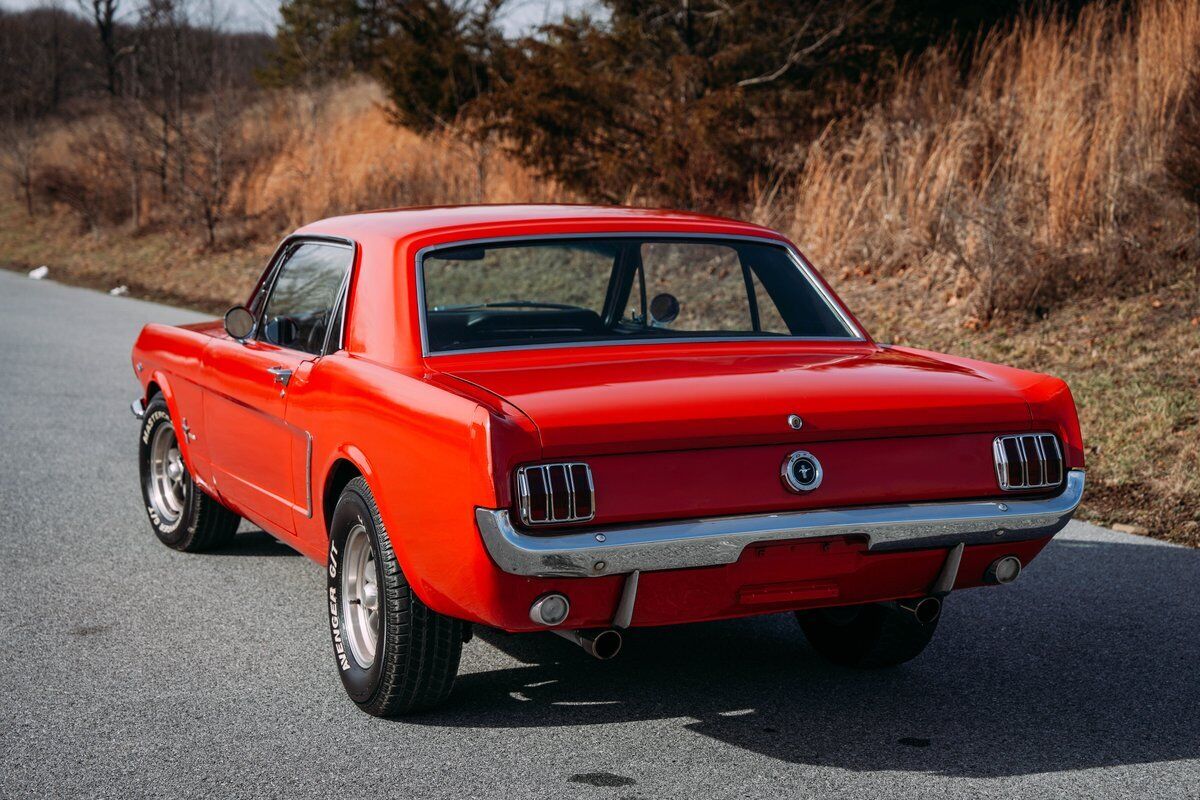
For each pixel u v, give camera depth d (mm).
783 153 15938
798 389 3527
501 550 3166
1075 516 6652
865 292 12562
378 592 3857
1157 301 9984
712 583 3416
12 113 39906
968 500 3592
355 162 24688
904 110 14750
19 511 6887
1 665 4488
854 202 13938
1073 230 11531
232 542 6359
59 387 11289
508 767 3584
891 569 3607
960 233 12133
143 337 6414
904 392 3578
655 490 3268
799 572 3496
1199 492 6742
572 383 3562
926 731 3873
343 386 4012
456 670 3871
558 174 17016
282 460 4613
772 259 4648
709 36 16641
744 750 3713
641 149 16562
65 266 27156
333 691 4254
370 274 4242
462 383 3602
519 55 16984
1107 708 4070
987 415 3615
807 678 4398
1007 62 14867
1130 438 7617
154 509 6336
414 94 22312
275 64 36844
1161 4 13445
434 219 4469
